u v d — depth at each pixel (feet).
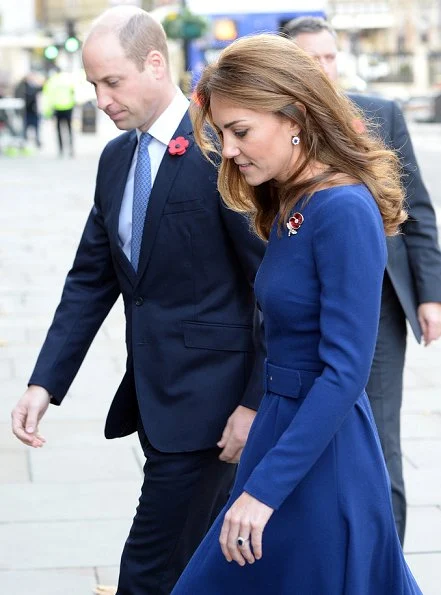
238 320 13.32
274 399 10.59
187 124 13.23
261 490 9.86
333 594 10.37
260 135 10.14
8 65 288.10
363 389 10.02
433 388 28.22
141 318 13.44
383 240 10.10
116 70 12.88
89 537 18.70
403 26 272.51
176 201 13.07
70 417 25.36
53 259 49.06
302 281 10.22
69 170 96.73
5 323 35.83
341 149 10.28
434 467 22.13
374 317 9.91
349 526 10.33
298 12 121.70
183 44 125.08
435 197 73.72
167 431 13.25
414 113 169.37
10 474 21.68
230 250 13.19
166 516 13.39
